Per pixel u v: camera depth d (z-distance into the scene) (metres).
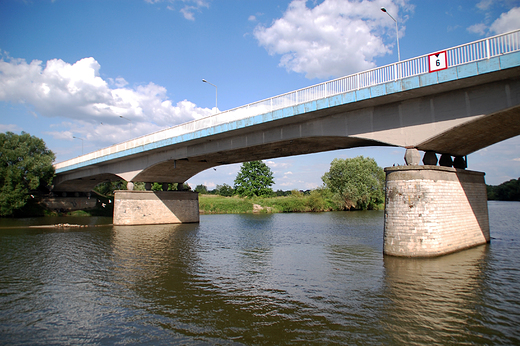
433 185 19.38
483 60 15.58
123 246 25.33
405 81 18.08
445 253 19.78
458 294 12.94
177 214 46.72
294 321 10.59
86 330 10.18
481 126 18.95
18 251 23.02
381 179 86.81
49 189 64.62
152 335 9.76
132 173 43.31
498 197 129.75
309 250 23.36
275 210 80.31
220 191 113.88
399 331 9.80
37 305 12.34
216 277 16.02
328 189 86.81
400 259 18.86
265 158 38.19
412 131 19.48
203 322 10.63
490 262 17.95
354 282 14.74
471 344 9.01
